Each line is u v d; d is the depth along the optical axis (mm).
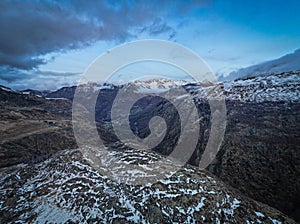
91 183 13875
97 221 10812
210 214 11547
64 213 11562
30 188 14602
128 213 11234
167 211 11484
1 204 13273
